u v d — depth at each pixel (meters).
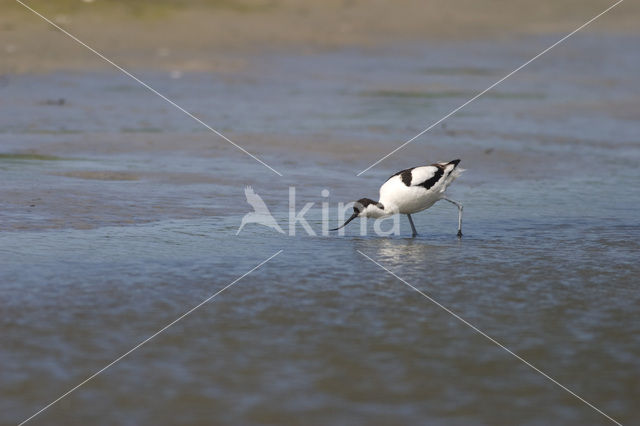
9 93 30.38
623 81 41.00
